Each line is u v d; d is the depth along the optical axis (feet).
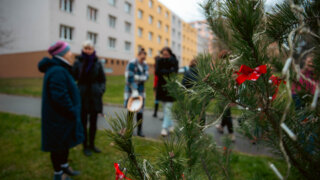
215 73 1.44
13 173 7.34
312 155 1.36
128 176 1.54
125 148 1.40
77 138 6.61
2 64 48.96
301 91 1.35
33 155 8.89
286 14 1.37
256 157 8.09
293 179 1.71
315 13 1.27
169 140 1.73
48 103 6.09
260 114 1.45
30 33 32.81
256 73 1.25
